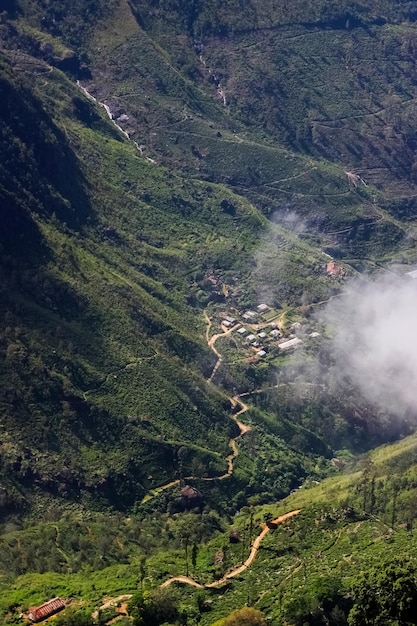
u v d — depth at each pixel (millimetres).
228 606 133125
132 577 146375
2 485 178750
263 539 156500
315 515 159125
